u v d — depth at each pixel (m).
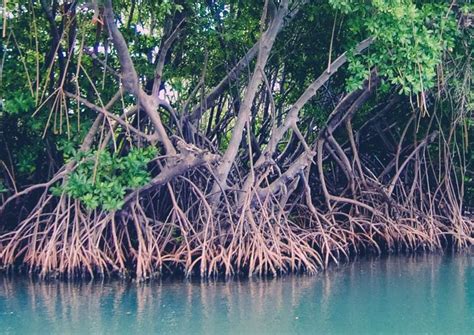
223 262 14.73
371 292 13.55
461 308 12.27
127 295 13.40
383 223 18.16
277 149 19.38
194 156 14.71
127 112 14.91
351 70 14.94
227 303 12.74
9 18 14.70
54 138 16.16
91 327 11.21
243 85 17.50
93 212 14.84
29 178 16.47
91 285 14.23
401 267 16.27
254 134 18.39
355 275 15.26
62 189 14.59
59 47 15.52
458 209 19.23
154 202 15.91
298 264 15.29
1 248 15.10
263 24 15.20
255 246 14.93
